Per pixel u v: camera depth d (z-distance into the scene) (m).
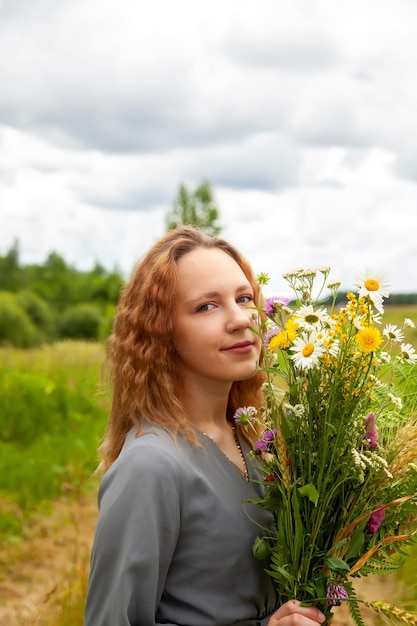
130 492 1.65
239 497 1.79
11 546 5.08
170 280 1.85
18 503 5.93
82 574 3.40
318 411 1.67
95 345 15.27
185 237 1.95
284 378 1.73
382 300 1.65
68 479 6.52
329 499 1.66
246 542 1.76
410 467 1.66
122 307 1.97
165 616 1.71
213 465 1.80
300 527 1.67
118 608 1.61
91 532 5.46
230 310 1.83
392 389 1.78
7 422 8.14
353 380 1.64
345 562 1.69
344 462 1.65
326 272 1.68
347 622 3.27
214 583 1.72
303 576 1.69
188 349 1.84
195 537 1.72
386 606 1.63
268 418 1.78
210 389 1.90
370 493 1.70
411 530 1.76
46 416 8.59
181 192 22.52
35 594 4.34
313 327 1.63
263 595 1.79
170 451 1.72
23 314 31.67
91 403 9.26
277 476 1.74
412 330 1.77
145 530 1.63
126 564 1.61
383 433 1.78
